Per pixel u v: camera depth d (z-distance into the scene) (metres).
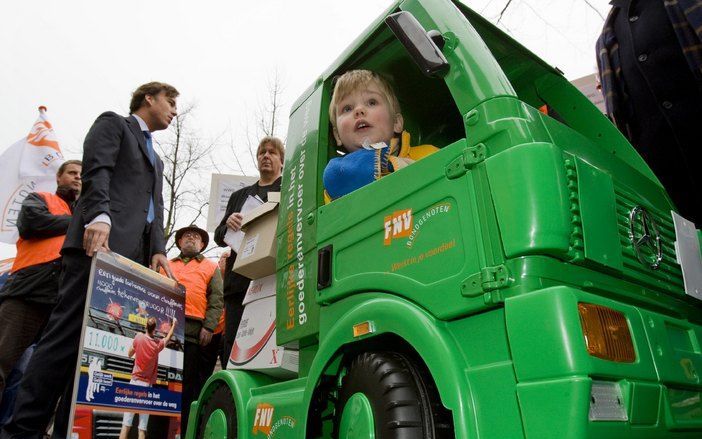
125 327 3.12
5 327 3.85
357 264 1.90
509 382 1.32
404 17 1.84
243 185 7.26
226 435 2.45
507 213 1.42
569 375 1.18
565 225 1.38
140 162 3.43
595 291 1.49
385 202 1.83
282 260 2.44
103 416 3.86
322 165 2.38
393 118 2.46
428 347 1.47
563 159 1.47
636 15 2.73
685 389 1.48
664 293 1.77
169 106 3.79
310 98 2.65
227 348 4.10
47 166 6.70
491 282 1.40
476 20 2.28
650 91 2.61
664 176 2.58
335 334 1.83
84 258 3.01
